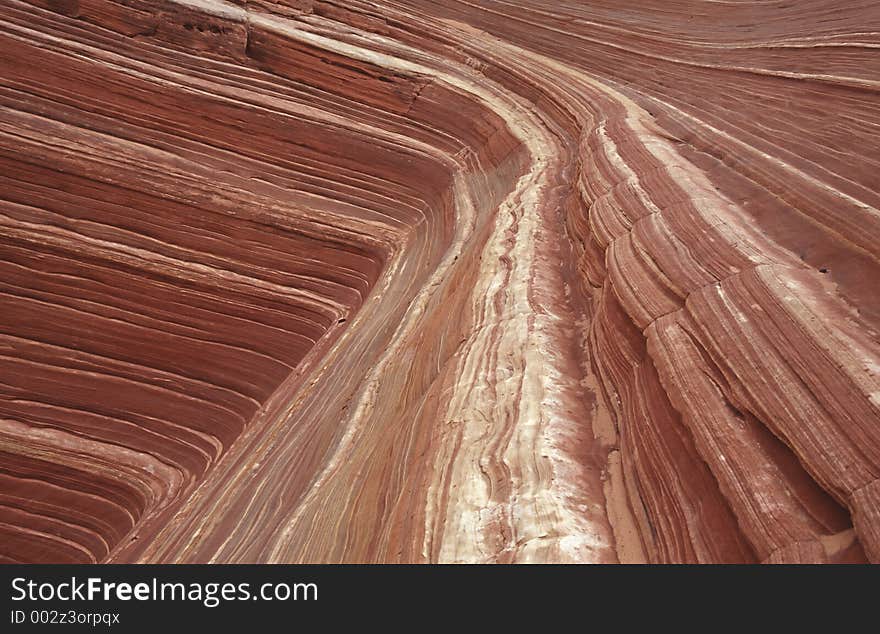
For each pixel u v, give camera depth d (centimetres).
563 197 1034
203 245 1305
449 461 555
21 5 1220
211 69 1342
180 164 1299
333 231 1359
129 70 1273
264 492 810
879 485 345
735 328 486
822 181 670
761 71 1198
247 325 1323
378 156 1410
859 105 880
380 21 1575
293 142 1375
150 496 1257
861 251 530
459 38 1584
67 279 1255
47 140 1223
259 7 1472
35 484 1280
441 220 1321
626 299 616
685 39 1524
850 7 1374
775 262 550
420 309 988
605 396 596
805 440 391
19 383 1269
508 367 648
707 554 408
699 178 783
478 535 473
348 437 787
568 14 1709
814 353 428
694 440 455
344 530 605
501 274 831
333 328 1297
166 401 1302
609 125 1043
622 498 495
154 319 1295
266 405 1177
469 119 1417
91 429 1289
